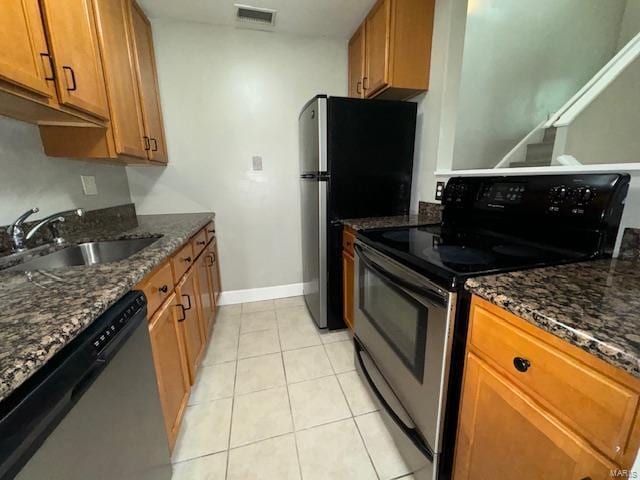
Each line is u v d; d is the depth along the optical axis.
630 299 0.61
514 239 1.20
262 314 2.39
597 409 0.49
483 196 1.34
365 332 1.46
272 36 2.24
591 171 1.01
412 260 0.96
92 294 0.69
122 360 0.71
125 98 1.52
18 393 0.44
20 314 0.58
